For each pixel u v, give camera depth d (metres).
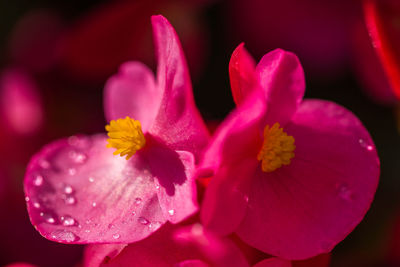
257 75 0.14
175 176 0.14
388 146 0.19
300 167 0.15
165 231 0.14
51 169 0.15
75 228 0.14
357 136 0.15
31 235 0.19
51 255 0.19
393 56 0.16
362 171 0.14
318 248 0.14
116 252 0.14
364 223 0.19
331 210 0.14
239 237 0.14
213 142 0.13
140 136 0.15
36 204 0.15
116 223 0.14
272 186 0.14
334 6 0.19
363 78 0.19
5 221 0.19
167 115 0.14
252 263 0.14
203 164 0.14
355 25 0.19
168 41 0.14
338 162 0.14
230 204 0.14
